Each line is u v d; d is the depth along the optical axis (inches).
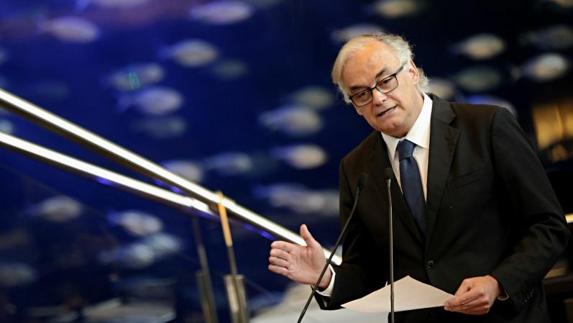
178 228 376.8
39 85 1114.7
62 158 324.5
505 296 264.5
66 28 1106.7
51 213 343.9
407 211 284.8
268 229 393.7
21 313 335.0
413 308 261.0
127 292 353.4
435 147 283.6
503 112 284.2
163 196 351.3
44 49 1111.6
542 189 275.7
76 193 382.0
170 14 1087.6
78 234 347.9
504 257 279.7
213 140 1091.3
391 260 252.2
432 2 1005.2
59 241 343.9
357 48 285.9
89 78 1112.2
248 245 502.3
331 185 1071.0
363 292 303.0
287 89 1076.5
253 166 1087.6
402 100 282.5
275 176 1079.6
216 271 379.6
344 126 1066.1
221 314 378.3
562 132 957.2
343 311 424.5
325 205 1071.0
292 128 1074.1
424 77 299.9
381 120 283.6
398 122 283.1
